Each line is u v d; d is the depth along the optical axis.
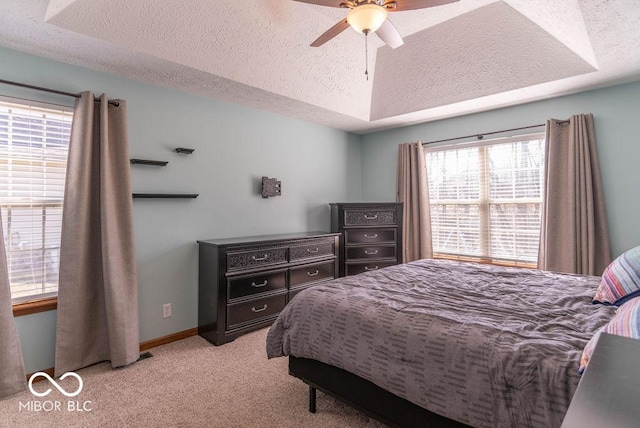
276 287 3.30
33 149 2.39
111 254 2.48
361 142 5.05
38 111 2.40
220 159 3.39
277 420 1.86
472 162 4.05
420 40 3.06
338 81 3.43
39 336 2.36
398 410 1.52
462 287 2.13
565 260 3.24
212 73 2.70
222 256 2.90
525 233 3.66
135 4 2.05
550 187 3.28
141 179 2.85
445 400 1.31
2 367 2.07
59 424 1.83
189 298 3.15
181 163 3.10
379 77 3.65
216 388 2.20
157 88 2.95
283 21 2.57
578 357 1.14
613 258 3.09
